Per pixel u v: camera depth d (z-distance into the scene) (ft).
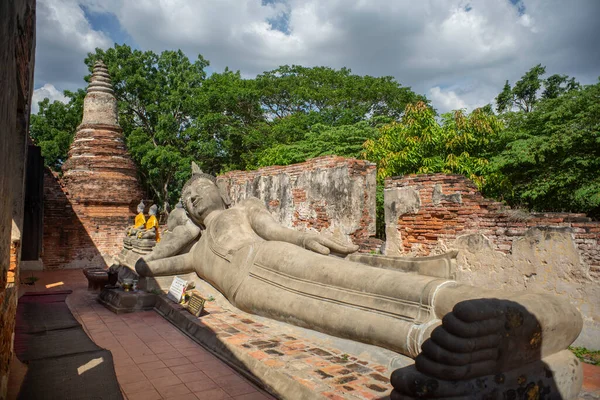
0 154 11.19
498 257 23.61
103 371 17.13
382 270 18.52
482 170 46.55
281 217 43.09
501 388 11.89
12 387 15.43
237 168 90.48
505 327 11.83
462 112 47.57
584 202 42.80
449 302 15.16
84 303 30.50
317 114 88.38
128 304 27.27
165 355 19.06
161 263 29.81
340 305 18.66
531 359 12.80
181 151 91.97
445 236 27.32
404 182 30.04
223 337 19.49
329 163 37.83
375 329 16.80
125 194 57.82
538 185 44.29
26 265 47.83
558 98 48.49
